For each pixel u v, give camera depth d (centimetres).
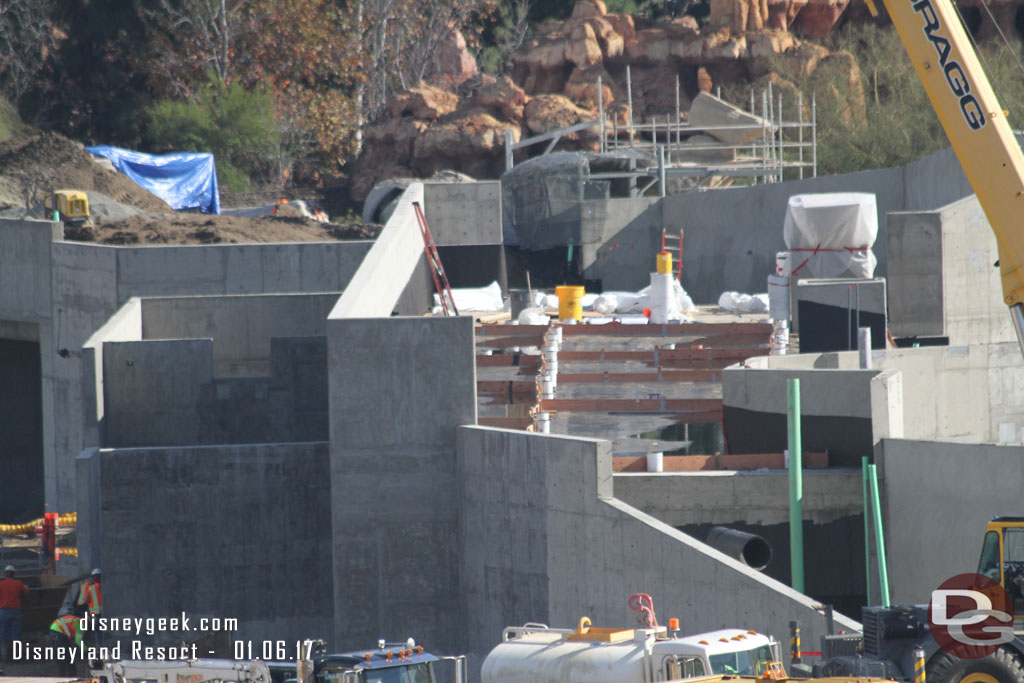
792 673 4138
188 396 9019
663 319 10444
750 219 13162
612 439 7550
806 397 6950
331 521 7681
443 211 12588
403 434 7394
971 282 10000
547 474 6512
